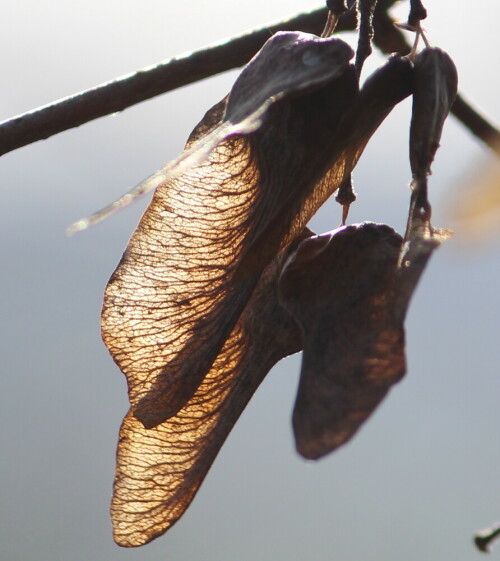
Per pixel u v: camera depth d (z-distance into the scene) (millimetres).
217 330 267
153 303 267
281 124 260
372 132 263
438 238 254
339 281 257
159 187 264
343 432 247
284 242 264
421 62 259
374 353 251
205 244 265
